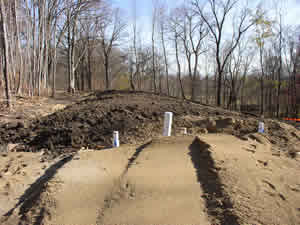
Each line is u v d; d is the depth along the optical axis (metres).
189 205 2.80
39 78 15.75
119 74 43.81
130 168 3.96
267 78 30.39
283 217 2.51
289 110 30.05
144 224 2.48
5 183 3.95
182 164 4.06
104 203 2.99
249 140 5.75
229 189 3.00
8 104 10.24
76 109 9.95
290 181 3.51
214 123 7.38
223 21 20.78
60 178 3.68
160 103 11.38
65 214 2.78
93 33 30.53
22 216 2.91
